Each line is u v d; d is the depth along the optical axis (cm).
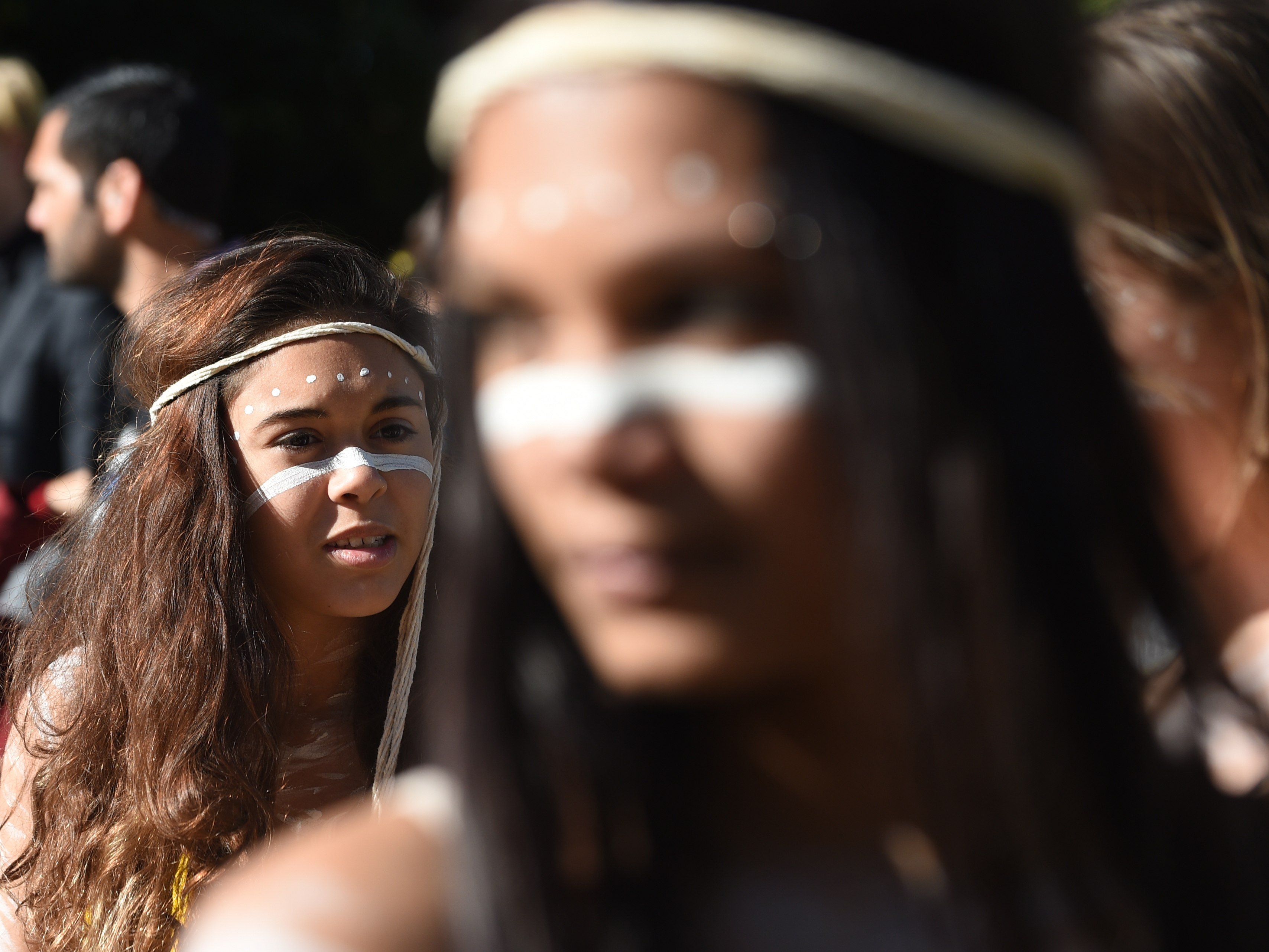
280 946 85
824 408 80
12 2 970
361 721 285
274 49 1044
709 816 98
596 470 78
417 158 1095
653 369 79
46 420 461
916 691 83
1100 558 91
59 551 320
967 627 82
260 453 273
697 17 80
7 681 316
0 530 440
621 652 81
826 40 81
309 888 88
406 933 87
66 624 291
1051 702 88
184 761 256
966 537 82
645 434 78
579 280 79
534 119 81
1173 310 160
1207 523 156
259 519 272
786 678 90
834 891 97
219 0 1035
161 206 471
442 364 101
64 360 462
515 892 88
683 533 79
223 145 495
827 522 81
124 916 252
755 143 79
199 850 252
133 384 301
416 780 104
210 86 1016
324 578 271
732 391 79
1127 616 96
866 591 81
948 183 85
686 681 81
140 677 264
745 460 79
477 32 86
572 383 79
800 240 79
